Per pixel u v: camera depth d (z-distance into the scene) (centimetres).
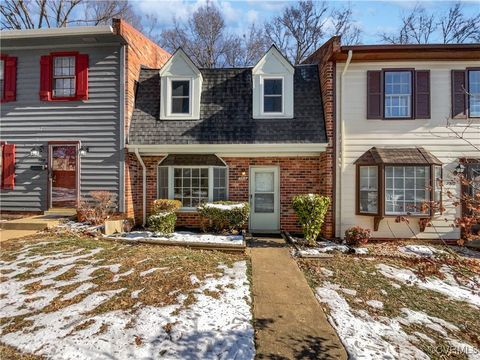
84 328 325
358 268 590
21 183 898
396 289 496
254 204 916
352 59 819
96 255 570
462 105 809
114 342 304
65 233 721
